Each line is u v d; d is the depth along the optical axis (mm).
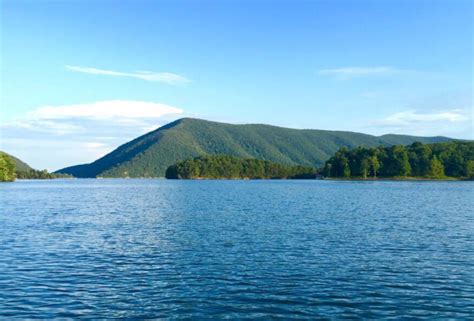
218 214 72438
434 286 28625
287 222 60688
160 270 32875
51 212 79500
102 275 31484
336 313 23750
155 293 27234
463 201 102062
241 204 94250
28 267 34031
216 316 23391
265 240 45500
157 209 84125
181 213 74938
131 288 28266
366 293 27141
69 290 27875
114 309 24438
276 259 36375
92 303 25422
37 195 142750
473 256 37719
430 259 36500
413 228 54812
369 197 117875
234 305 25031
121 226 57969
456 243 44000
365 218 65750
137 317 23281
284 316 23344
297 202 99562
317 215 70062
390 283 29297
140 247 42094
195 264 34688
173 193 148500
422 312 23906
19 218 68938
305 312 23906
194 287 28422
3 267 34000
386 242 44344
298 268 33281
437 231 52219
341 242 44344
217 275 31328
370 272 32125
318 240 45500
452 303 25359
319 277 30734
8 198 125438
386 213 73562
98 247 42281
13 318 23094
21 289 28109
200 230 53156
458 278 30594
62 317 23266
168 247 41969
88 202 107312
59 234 50938
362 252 39281
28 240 46625
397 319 22938
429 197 117312
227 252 39312
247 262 35344
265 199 110812
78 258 37219
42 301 25781
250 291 27531
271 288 28141
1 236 49469
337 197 118375
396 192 144750
